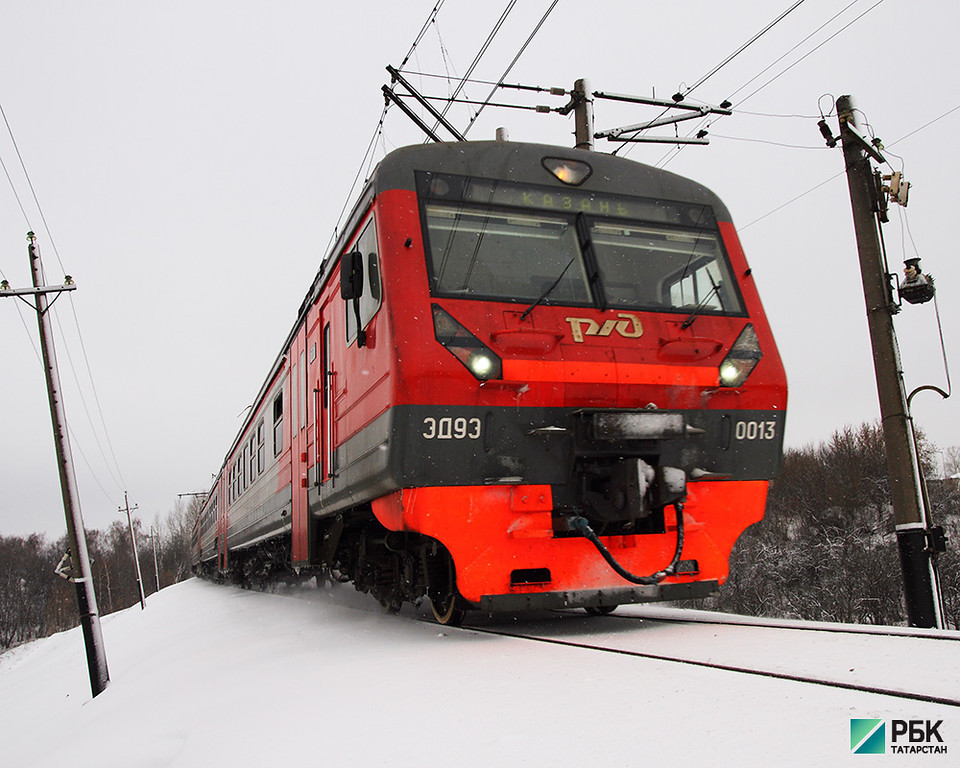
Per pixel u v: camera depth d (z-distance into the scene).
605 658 4.05
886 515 18.33
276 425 11.85
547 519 5.43
